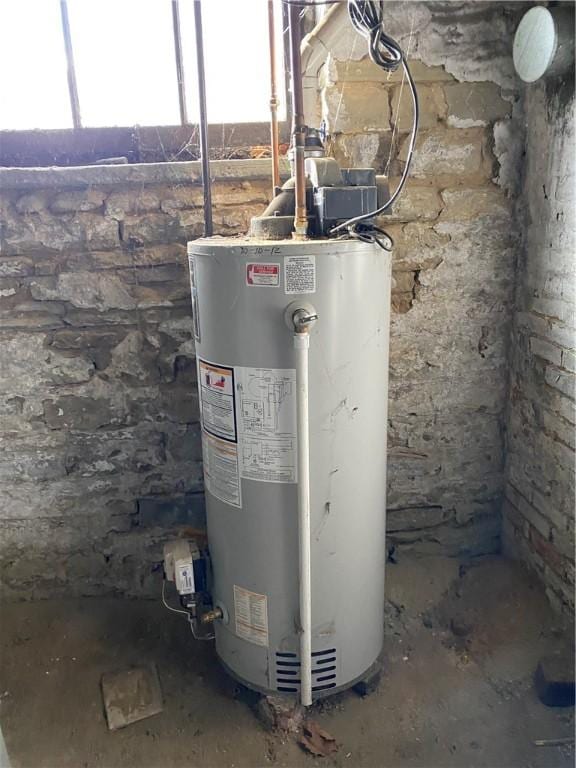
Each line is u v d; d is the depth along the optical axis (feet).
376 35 3.81
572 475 5.23
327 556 4.50
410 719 4.97
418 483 6.54
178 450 6.22
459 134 5.64
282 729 4.91
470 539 6.68
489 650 5.51
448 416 6.38
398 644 5.71
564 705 4.99
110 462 6.20
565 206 5.07
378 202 4.67
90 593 6.49
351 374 4.22
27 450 6.08
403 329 6.08
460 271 5.98
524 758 4.61
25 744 4.88
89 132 6.09
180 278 5.82
